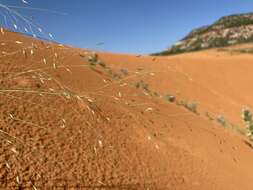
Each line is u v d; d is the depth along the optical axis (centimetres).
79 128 805
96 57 1758
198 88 3641
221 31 12119
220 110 3284
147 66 3734
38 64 961
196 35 12900
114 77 1530
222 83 4331
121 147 852
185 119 1455
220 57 5597
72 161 676
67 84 1006
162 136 1093
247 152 1532
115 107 1058
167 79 3500
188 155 1077
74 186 608
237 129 2189
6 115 688
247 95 4200
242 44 9794
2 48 950
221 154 1280
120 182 699
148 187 743
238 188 1030
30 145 638
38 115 758
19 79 820
